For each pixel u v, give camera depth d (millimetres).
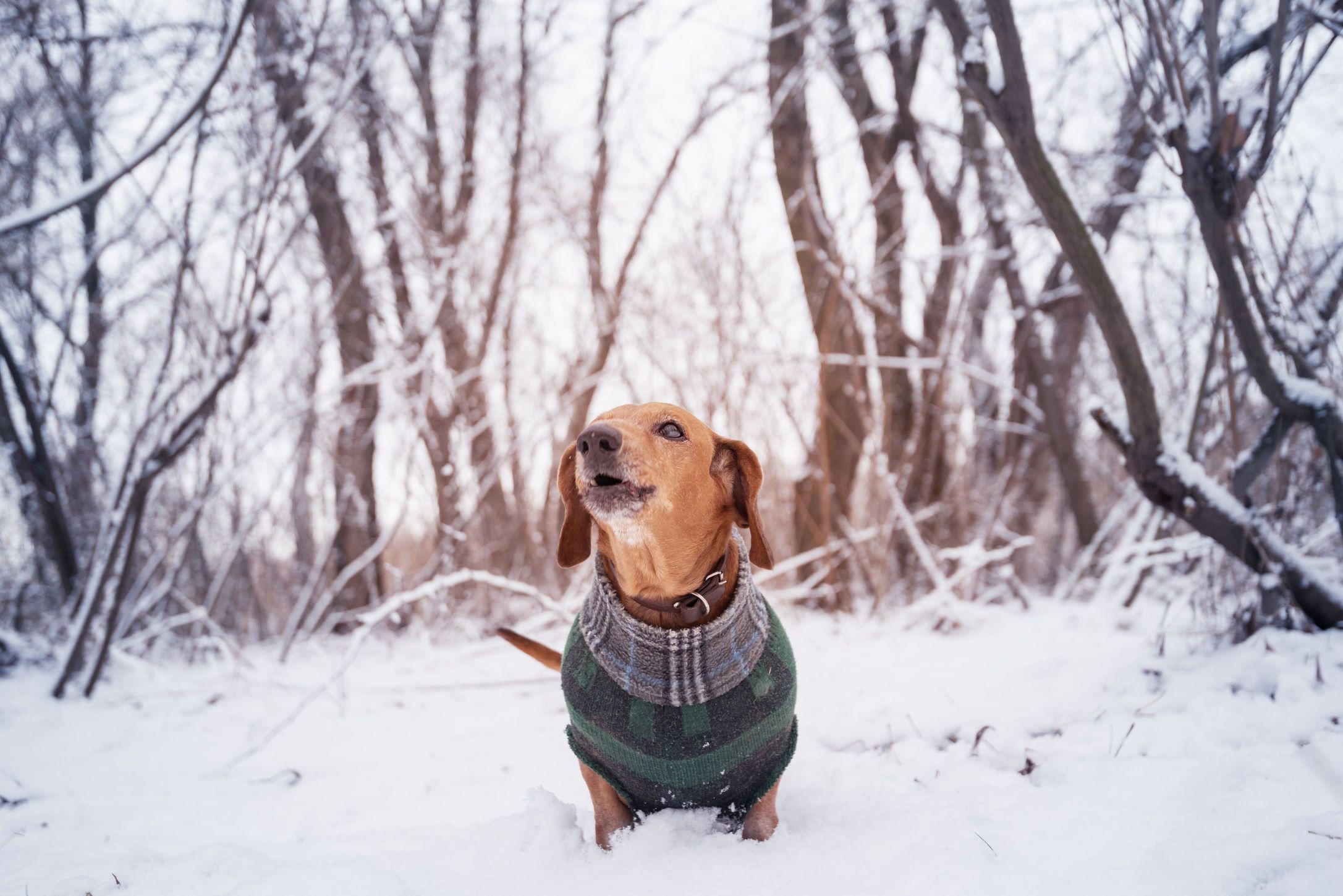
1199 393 4500
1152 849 1958
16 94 5543
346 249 7371
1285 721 2791
